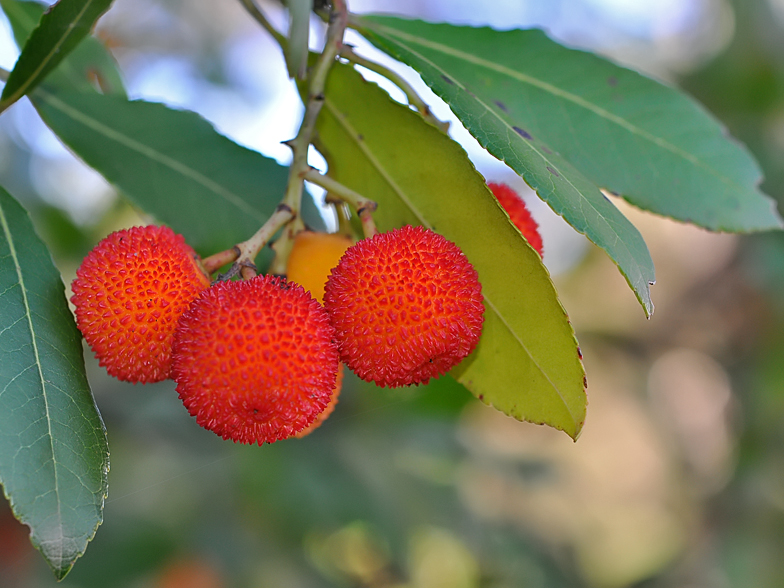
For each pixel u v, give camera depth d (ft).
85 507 0.71
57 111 0.86
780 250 1.62
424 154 0.77
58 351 0.73
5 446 0.70
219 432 0.72
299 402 0.71
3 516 1.27
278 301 0.72
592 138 0.86
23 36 0.91
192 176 0.88
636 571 2.23
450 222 0.77
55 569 0.69
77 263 1.33
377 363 0.73
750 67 1.72
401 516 1.40
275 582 1.37
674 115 0.87
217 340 0.71
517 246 0.74
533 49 0.86
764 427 1.77
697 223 0.86
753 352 1.86
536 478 1.59
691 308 2.09
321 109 0.80
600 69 0.86
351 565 1.66
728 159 0.87
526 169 0.72
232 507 1.38
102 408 1.33
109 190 1.41
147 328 0.73
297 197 0.77
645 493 2.79
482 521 1.54
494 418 2.42
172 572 1.34
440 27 0.86
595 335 2.21
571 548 1.75
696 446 2.22
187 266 0.74
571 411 0.75
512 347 0.76
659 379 2.21
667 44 2.05
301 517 1.35
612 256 0.71
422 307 0.73
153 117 0.88
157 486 1.37
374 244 0.74
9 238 0.75
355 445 1.43
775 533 1.74
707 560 1.96
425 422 1.55
